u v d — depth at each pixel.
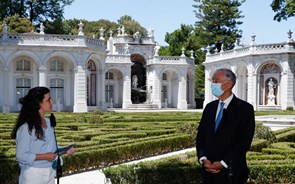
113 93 60.41
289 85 46.97
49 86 44.66
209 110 6.79
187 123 18.97
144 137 17.88
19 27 54.56
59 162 6.19
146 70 63.69
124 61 58.38
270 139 15.59
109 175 8.62
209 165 6.53
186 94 61.59
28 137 5.83
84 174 11.95
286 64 46.91
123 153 13.83
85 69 44.19
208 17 72.88
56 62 44.88
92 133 17.62
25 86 44.09
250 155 11.12
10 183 9.97
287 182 9.16
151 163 9.43
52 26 64.88
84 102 43.97
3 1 59.75
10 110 42.84
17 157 5.80
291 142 15.70
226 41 72.19
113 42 67.75
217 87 6.55
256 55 48.47
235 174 6.40
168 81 62.44
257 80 48.94
